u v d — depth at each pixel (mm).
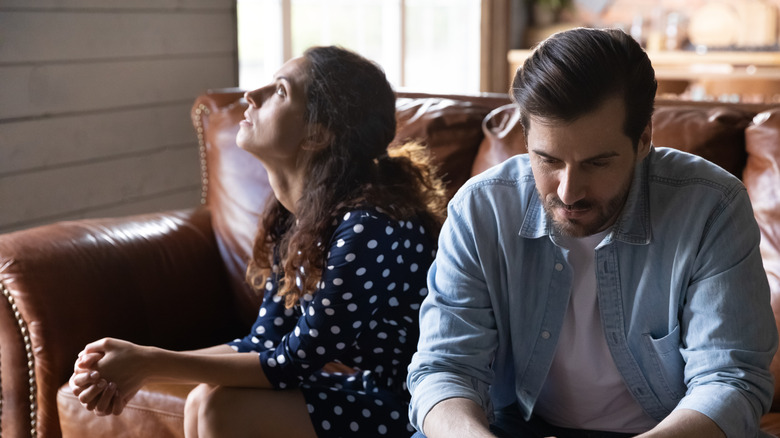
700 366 1093
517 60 5824
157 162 2975
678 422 1036
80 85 2623
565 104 972
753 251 1104
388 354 1508
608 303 1161
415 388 1190
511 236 1205
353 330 1432
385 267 1431
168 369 1416
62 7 2535
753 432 1072
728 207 1105
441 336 1206
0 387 1707
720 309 1087
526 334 1217
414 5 5117
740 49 5938
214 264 2062
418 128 1932
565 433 1270
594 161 1007
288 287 1471
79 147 2637
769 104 1822
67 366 1690
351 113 1464
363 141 1485
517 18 6176
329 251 1438
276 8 3791
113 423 1600
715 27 6008
